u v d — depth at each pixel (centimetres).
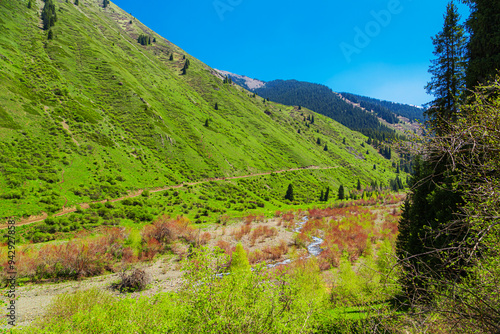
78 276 2219
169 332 588
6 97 5331
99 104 8156
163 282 2227
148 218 4244
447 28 1341
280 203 7956
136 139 7575
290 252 3162
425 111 1233
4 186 3556
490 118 308
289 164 12388
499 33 977
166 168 7050
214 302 557
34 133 5112
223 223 4825
